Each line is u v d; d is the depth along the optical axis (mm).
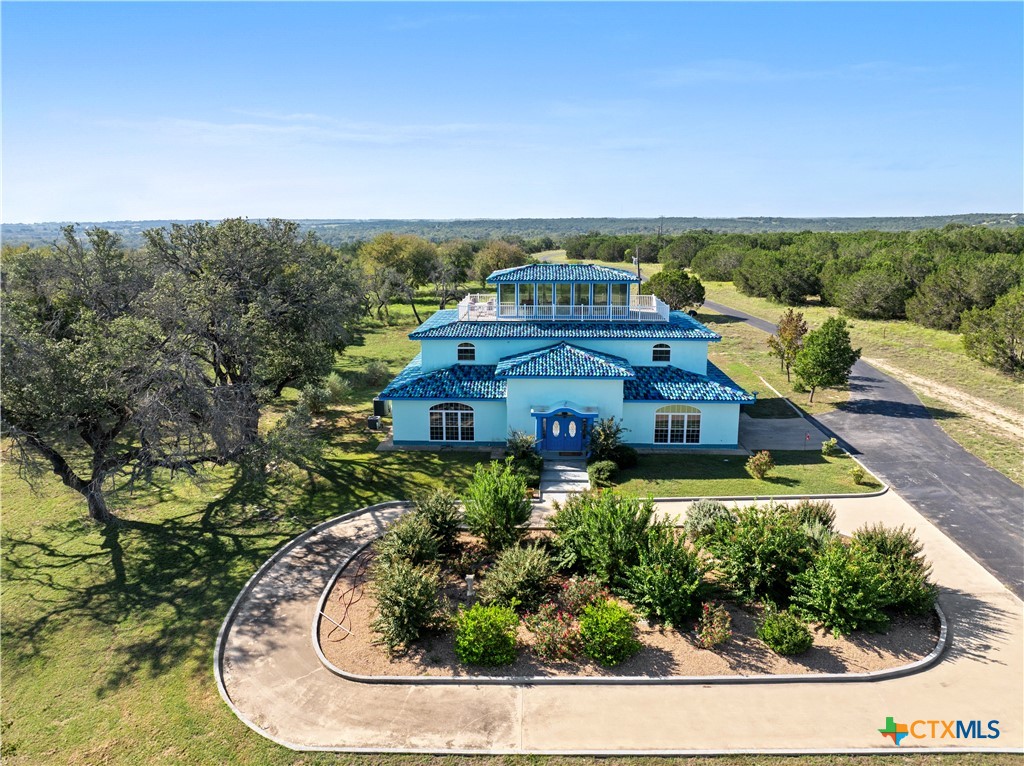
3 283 33375
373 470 31562
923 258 77375
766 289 87250
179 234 32438
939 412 40281
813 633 18797
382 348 64500
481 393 33875
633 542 20172
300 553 23984
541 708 16156
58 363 21312
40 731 15719
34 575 22859
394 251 104875
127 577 22594
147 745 15195
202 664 17984
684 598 18719
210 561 23516
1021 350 47031
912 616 19516
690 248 137375
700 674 17172
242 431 26594
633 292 44344
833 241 116625
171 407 23828
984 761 14398
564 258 177375
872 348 59000
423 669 17578
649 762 14500
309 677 17453
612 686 16891
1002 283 59219
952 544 23797
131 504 28297
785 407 41812
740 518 21500
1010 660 17578
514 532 22594
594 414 32312
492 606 18516
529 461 30625
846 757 14562
